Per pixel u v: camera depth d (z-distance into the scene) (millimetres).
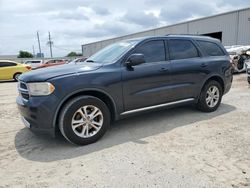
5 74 15938
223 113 5508
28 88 3674
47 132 3658
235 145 3721
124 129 4602
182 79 4938
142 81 4363
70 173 3062
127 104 4266
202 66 5238
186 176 2893
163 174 2951
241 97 7266
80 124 3822
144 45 4539
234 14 25016
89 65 4184
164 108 4840
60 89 3594
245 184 2705
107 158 3424
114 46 4906
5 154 3682
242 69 13984
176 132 4363
